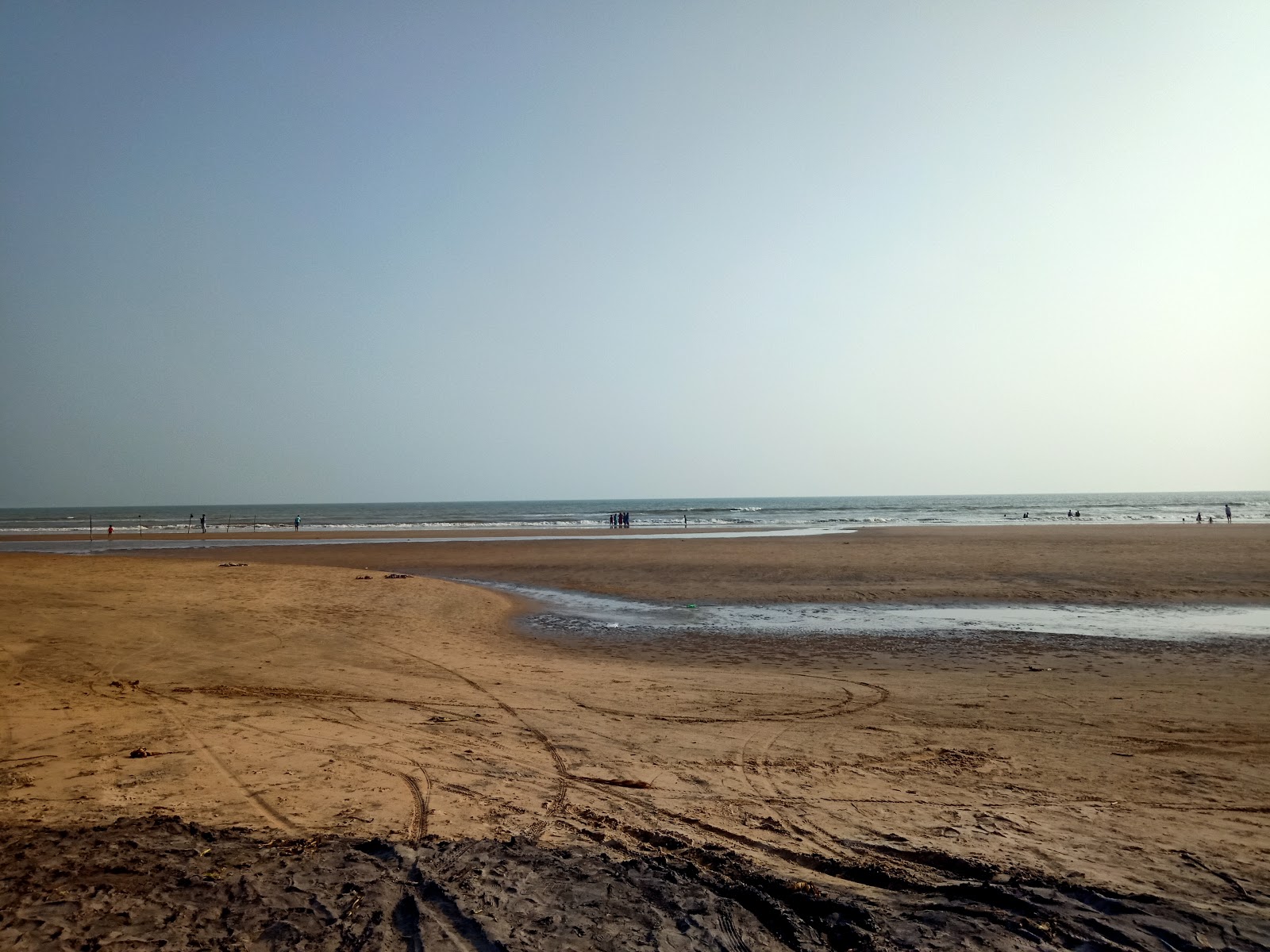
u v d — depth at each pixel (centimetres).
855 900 402
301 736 754
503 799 592
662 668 1234
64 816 503
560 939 349
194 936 342
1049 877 442
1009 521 7119
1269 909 405
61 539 5112
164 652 1205
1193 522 6431
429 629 1570
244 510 17525
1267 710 952
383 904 380
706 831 538
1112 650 1380
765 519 8344
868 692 1054
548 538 4884
